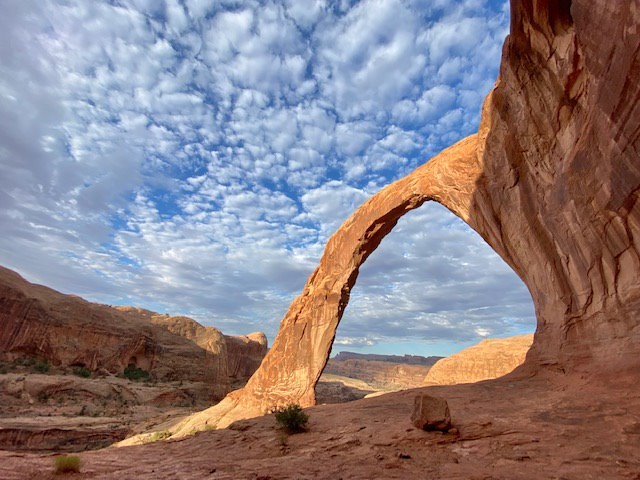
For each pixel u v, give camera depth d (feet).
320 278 107.14
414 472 20.61
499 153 50.60
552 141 39.29
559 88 35.29
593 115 28.94
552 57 34.99
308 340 101.50
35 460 29.09
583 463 19.17
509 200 51.21
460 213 68.49
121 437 139.13
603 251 34.32
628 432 22.04
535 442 23.38
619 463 18.47
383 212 89.25
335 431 34.17
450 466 21.18
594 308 36.42
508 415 30.12
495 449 23.43
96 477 23.59
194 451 33.81
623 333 32.07
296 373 100.27
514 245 52.34
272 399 99.86
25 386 173.27
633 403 25.95
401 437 27.86
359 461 23.97
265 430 39.14
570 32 31.73
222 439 37.78
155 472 25.08
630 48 21.20
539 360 46.01
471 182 61.36
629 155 26.14
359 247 96.43
